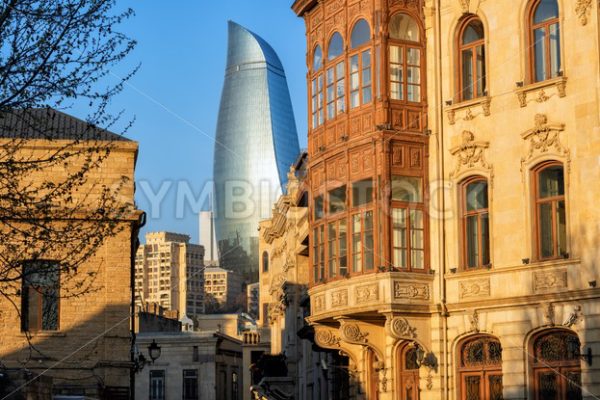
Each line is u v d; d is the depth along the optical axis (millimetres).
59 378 52469
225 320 173125
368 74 49688
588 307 42062
